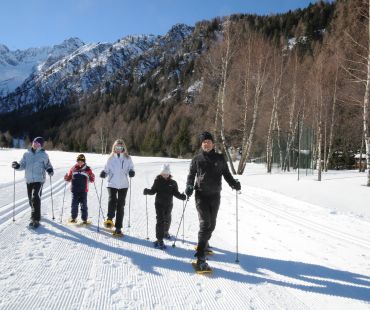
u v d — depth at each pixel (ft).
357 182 55.31
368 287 15.17
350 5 61.57
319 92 80.28
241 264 17.48
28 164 22.41
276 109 92.02
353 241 22.53
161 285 14.42
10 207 29.19
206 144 17.01
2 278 14.21
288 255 19.26
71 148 350.64
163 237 20.39
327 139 126.21
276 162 116.47
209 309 12.64
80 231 21.95
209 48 83.92
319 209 33.37
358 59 67.00
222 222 27.25
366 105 48.57
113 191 22.18
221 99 82.17
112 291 13.57
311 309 12.99
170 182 20.11
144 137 321.93
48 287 13.61
